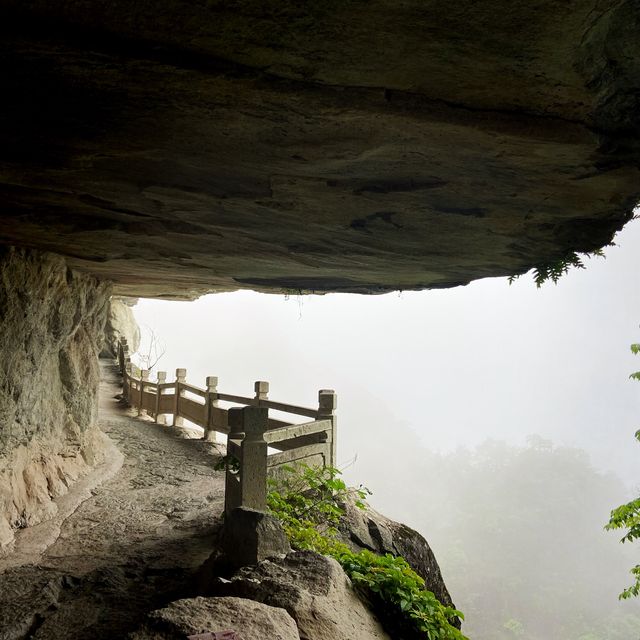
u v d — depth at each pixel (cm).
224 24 176
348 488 597
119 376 1786
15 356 534
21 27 177
